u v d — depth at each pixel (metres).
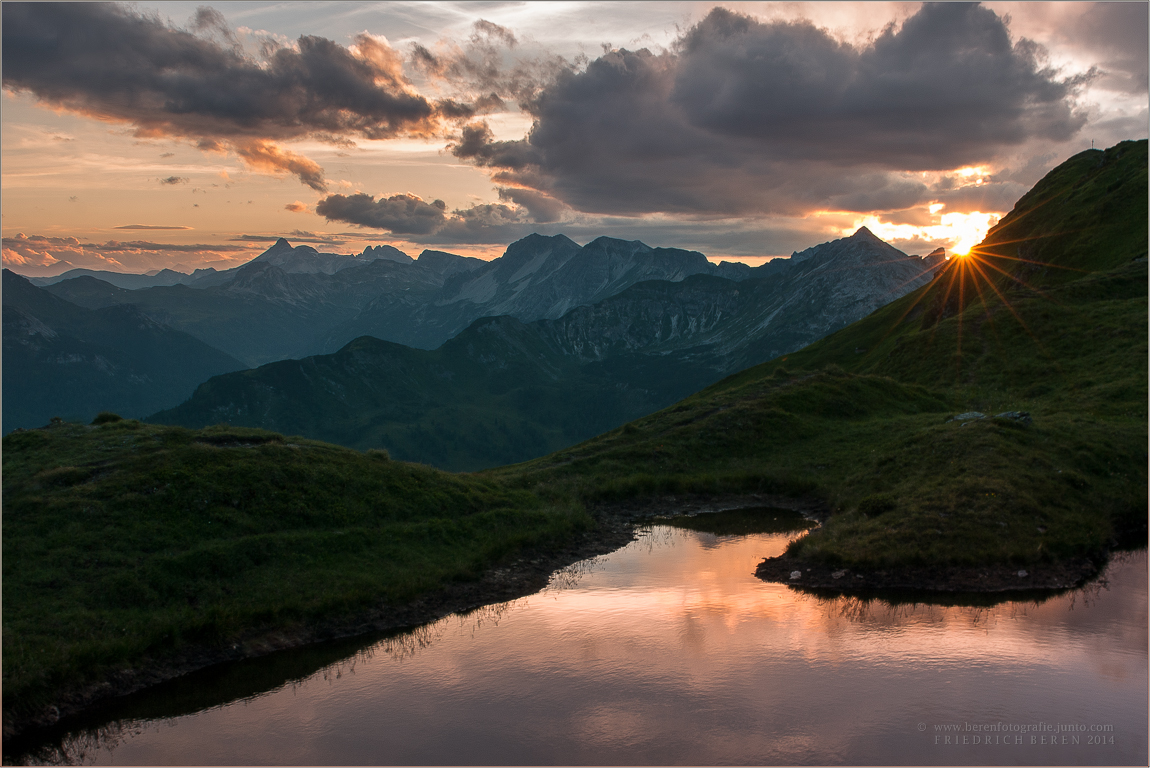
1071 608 25.69
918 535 30.56
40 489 30.27
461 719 20.23
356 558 31.08
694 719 19.39
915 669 21.72
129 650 23.27
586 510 43.38
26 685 20.59
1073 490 34.16
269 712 21.20
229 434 38.19
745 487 47.00
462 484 40.94
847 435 52.03
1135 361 51.97
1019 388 56.84
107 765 18.78
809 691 20.66
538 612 28.08
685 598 28.66
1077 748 17.41
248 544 29.39
